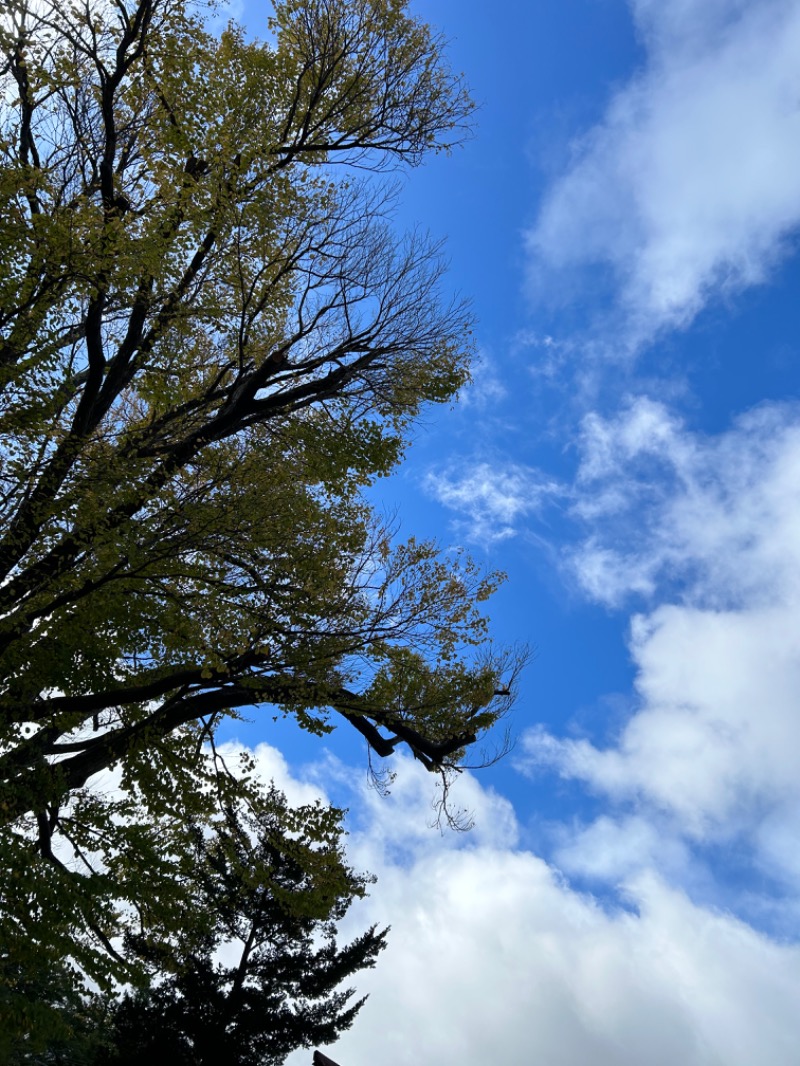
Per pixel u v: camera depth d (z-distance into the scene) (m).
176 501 10.25
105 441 10.71
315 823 13.27
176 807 12.45
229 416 11.67
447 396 12.76
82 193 11.16
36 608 10.47
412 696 13.22
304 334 12.22
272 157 11.45
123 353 10.61
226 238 10.71
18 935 8.88
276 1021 23.73
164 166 10.58
